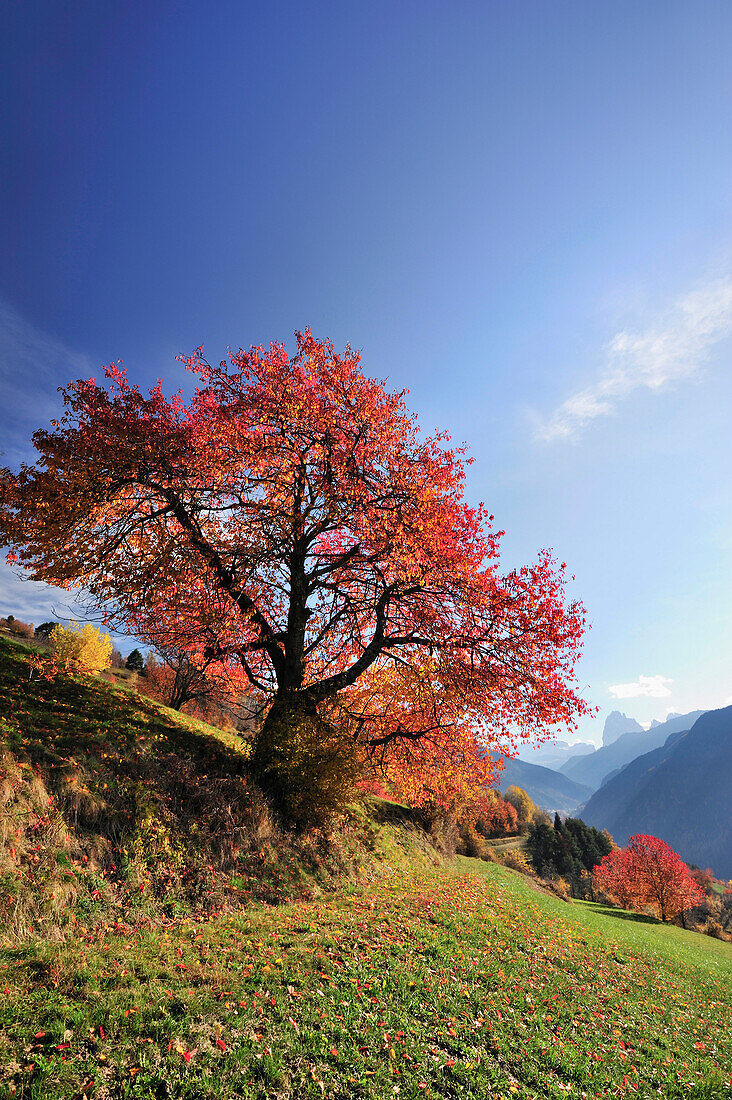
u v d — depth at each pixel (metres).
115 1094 4.38
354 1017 6.25
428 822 27.77
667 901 58.06
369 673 19.62
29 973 5.83
